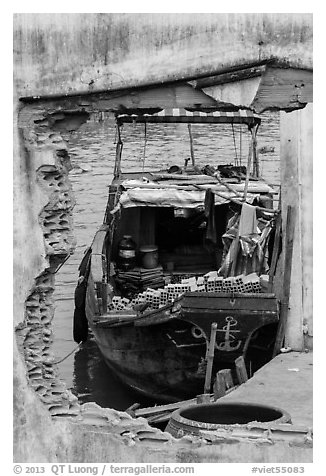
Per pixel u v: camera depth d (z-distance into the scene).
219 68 7.59
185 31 7.55
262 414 7.84
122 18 7.57
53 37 7.60
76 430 7.83
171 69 7.59
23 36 7.61
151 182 13.85
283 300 10.51
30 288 7.73
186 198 13.15
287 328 10.62
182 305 10.50
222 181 13.77
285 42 7.61
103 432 7.79
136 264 13.40
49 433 7.85
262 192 13.43
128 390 12.41
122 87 7.61
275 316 10.31
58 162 7.70
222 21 7.56
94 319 12.07
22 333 7.79
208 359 10.28
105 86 7.62
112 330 11.80
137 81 7.60
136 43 7.57
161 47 7.58
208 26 7.55
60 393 7.90
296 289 10.62
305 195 10.62
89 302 12.76
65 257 7.80
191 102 7.66
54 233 7.74
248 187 13.41
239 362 9.49
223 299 10.41
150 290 11.59
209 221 12.96
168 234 14.03
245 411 7.89
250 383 9.18
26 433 7.85
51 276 7.86
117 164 14.91
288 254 10.54
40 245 7.69
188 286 11.34
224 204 13.01
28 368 7.82
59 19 7.59
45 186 7.68
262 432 7.55
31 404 7.84
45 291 7.82
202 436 7.60
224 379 9.32
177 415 7.84
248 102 7.66
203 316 10.40
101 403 12.31
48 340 7.87
